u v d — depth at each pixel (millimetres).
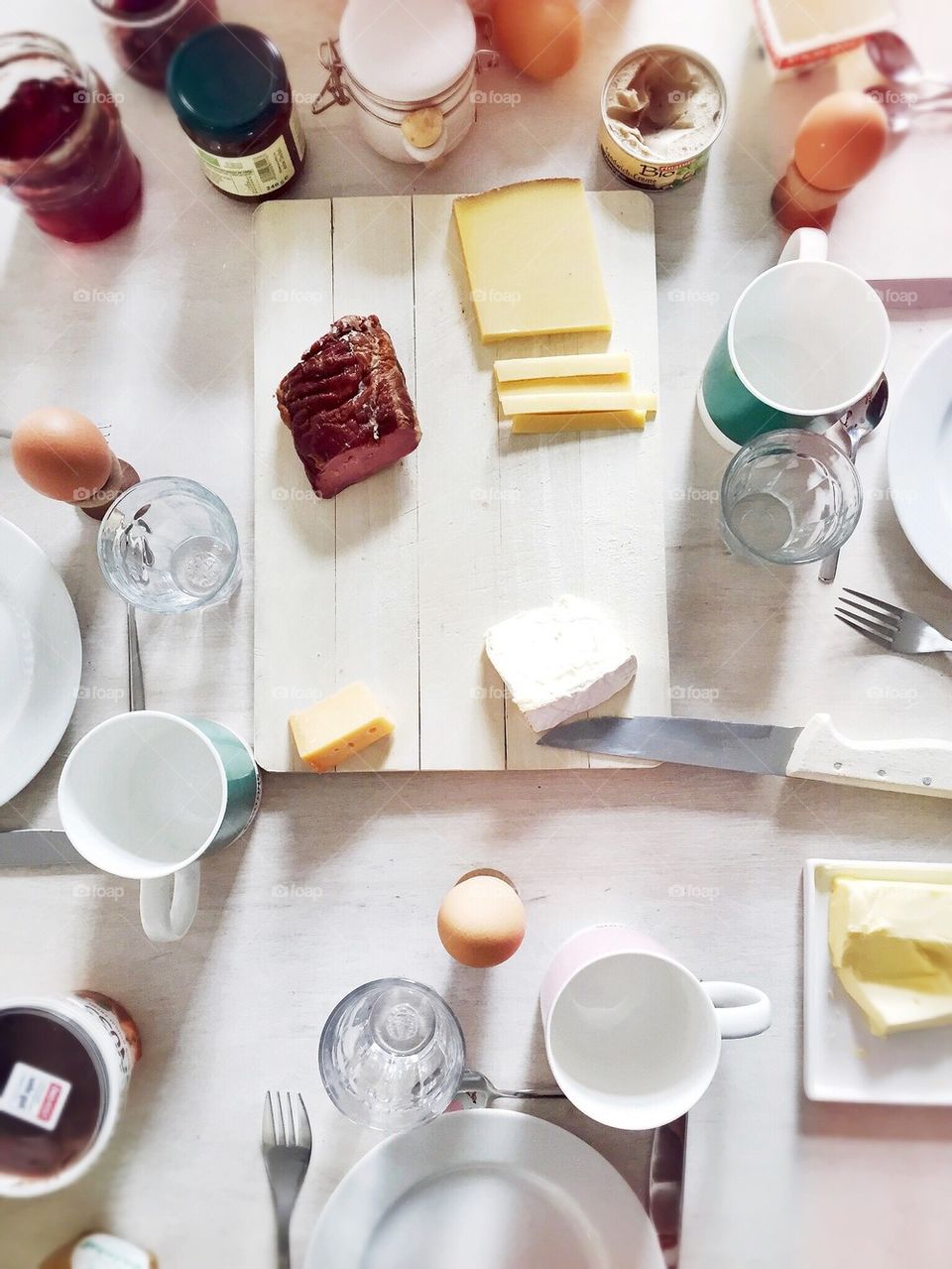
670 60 835
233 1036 834
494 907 748
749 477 863
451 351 865
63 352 887
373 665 841
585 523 850
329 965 840
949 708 856
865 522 873
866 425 853
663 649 838
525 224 848
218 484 881
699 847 851
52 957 839
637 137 841
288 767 833
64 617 837
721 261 893
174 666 857
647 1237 783
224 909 843
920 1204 831
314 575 847
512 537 850
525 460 856
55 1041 762
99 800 752
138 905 843
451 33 777
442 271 870
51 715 827
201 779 812
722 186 895
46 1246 819
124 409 885
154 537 879
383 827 850
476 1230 803
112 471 805
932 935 793
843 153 801
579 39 857
